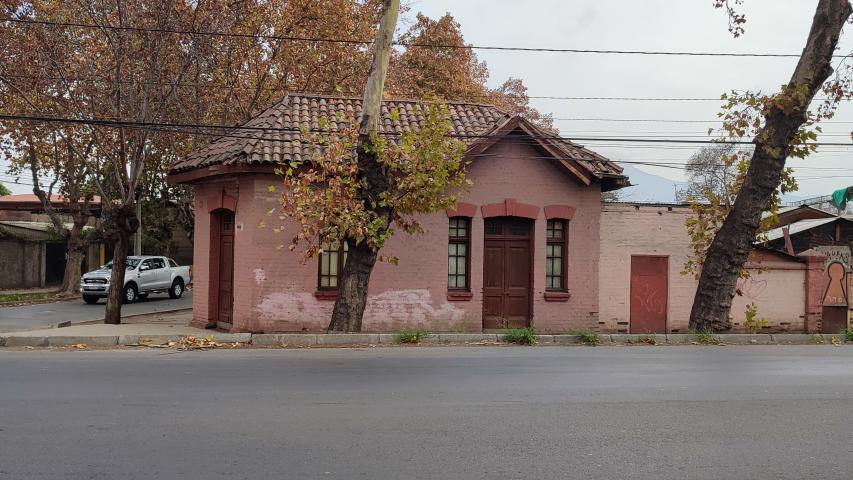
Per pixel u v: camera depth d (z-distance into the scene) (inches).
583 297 716.0
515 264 710.5
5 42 773.9
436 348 512.4
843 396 340.5
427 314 679.7
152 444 244.4
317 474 214.5
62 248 1521.9
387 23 545.0
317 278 658.2
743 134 584.7
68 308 1043.9
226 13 814.5
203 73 904.9
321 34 972.6
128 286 1157.1
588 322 717.3
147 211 1453.0
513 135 694.5
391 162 539.8
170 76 808.3
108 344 521.3
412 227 578.6
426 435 260.1
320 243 539.5
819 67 562.6
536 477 215.5
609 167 721.0
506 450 243.1
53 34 732.7
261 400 315.6
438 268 682.8
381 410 298.4
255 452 236.2
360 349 500.7
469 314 688.4
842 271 776.9
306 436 256.5
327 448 241.9
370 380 368.2
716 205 629.9
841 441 261.1
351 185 529.7
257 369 401.4
